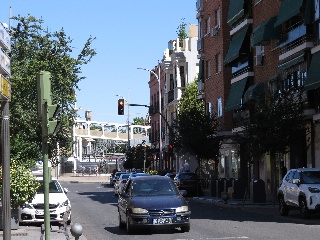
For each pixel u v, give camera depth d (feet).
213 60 178.60
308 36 112.98
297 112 109.29
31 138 81.05
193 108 165.48
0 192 66.03
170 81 247.91
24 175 67.51
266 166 143.13
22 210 76.02
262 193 107.86
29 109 78.33
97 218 89.76
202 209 104.78
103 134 465.47
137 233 65.46
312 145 118.11
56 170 326.24
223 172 176.86
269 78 136.67
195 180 148.77
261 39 129.80
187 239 58.18
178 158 231.50
